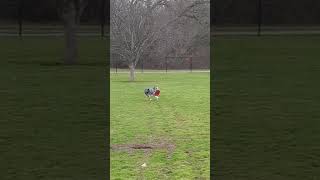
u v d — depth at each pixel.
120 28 32.97
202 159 9.85
